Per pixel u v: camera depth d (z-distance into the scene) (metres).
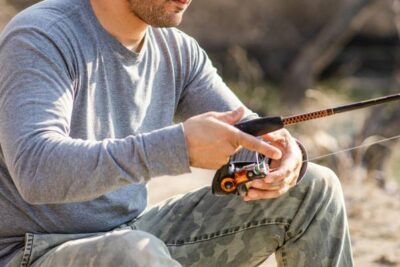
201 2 18.72
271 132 2.96
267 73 18.44
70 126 2.97
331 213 3.21
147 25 3.12
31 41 2.88
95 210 3.04
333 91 15.95
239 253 3.29
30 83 2.83
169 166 2.72
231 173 2.96
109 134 3.06
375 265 4.98
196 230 3.28
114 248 2.73
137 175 2.73
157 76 3.27
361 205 6.21
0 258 2.97
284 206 3.22
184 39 3.43
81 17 3.01
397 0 11.83
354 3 13.94
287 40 18.86
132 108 3.13
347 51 18.75
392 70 18.38
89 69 2.99
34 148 2.74
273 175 2.96
